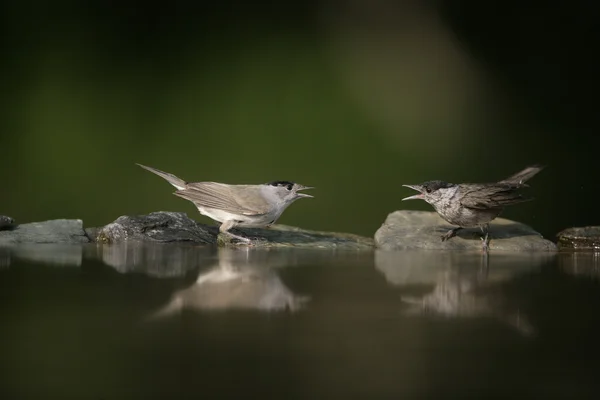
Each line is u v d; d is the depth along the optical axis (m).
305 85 19.33
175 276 7.02
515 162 18.67
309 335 4.91
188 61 19.41
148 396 3.78
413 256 8.86
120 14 19.56
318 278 7.05
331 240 10.55
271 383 3.97
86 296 6.03
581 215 17.52
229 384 3.94
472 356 4.49
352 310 5.68
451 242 9.96
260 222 9.98
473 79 20.06
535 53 20.28
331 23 20.42
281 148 18.23
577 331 5.09
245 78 19.27
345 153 18.27
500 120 19.48
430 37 20.59
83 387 3.87
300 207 17.30
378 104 19.27
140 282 6.68
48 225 10.38
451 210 9.77
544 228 17.06
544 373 4.19
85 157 17.62
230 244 9.93
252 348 4.60
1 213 16.83
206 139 18.20
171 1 19.88
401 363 4.32
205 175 17.73
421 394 3.86
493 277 7.19
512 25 20.58
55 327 5.02
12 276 6.95
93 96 18.52
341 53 19.97
